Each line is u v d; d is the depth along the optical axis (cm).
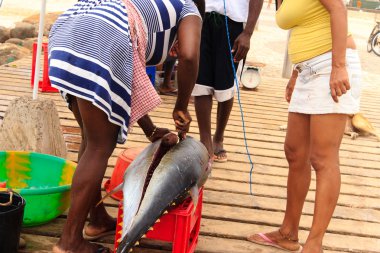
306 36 264
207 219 331
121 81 237
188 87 253
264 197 378
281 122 615
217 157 440
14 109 372
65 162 322
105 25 236
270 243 304
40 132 368
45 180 330
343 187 420
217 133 442
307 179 291
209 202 357
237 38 401
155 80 693
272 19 2119
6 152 325
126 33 237
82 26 236
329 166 265
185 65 248
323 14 259
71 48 234
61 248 250
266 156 479
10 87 630
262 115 640
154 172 230
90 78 231
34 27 1197
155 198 221
